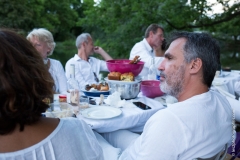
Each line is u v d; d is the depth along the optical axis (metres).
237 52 10.25
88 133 0.70
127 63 2.13
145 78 2.57
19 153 0.55
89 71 2.98
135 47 3.16
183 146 0.94
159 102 1.84
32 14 14.20
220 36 10.05
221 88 2.53
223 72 3.39
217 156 1.03
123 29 7.46
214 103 1.04
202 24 7.84
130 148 1.26
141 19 7.01
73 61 2.95
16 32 0.62
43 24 15.31
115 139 1.68
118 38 7.62
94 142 0.70
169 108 1.00
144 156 0.98
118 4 7.39
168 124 0.95
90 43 3.03
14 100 0.53
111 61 2.28
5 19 13.19
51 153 0.59
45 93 0.61
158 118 0.99
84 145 0.66
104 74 4.48
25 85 0.55
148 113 1.63
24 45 0.59
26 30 14.16
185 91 1.08
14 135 0.56
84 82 2.84
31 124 0.59
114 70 2.06
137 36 7.44
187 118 0.95
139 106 1.73
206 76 1.04
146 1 6.95
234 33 9.58
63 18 17.83
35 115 0.58
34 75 0.58
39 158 0.57
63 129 0.63
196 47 1.02
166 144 0.95
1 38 0.56
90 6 8.06
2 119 0.53
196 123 0.95
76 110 1.54
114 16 7.55
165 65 1.11
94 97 1.97
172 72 1.08
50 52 2.43
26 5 14.30
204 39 1.04
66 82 2.53
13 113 0.54
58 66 2.53
